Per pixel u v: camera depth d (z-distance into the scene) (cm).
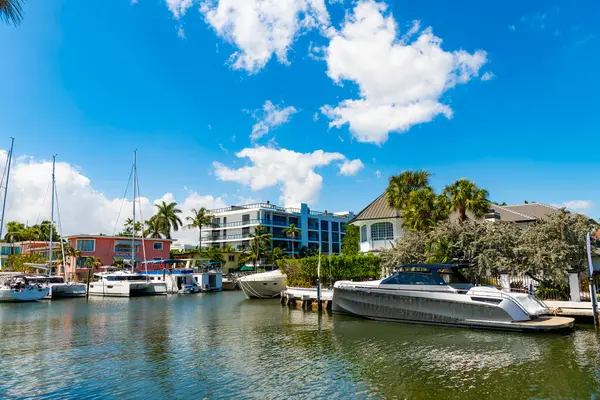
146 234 8175
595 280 2200
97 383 1238
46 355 1602
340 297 2438
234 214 8988
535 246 2261
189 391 1154
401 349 1586
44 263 6075
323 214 10281
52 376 1313
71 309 3419
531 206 4044
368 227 4250
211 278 5841
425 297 2062
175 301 4153
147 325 2373
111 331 2164
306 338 1850
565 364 1325
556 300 2136
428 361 1406
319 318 2492
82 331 2177
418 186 3744
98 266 6259
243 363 1434
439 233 2655
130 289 4853
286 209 9406
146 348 1709
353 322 2259
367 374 1276
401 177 3797
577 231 2234
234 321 2477
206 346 1728
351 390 1138
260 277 4116
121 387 1198
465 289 2023
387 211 4188
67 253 6475
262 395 1112
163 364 1440
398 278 2181
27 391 1177
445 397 1072
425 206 3216
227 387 1181
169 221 8088
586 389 1102
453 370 1295
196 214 8238
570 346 1558
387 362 1408
